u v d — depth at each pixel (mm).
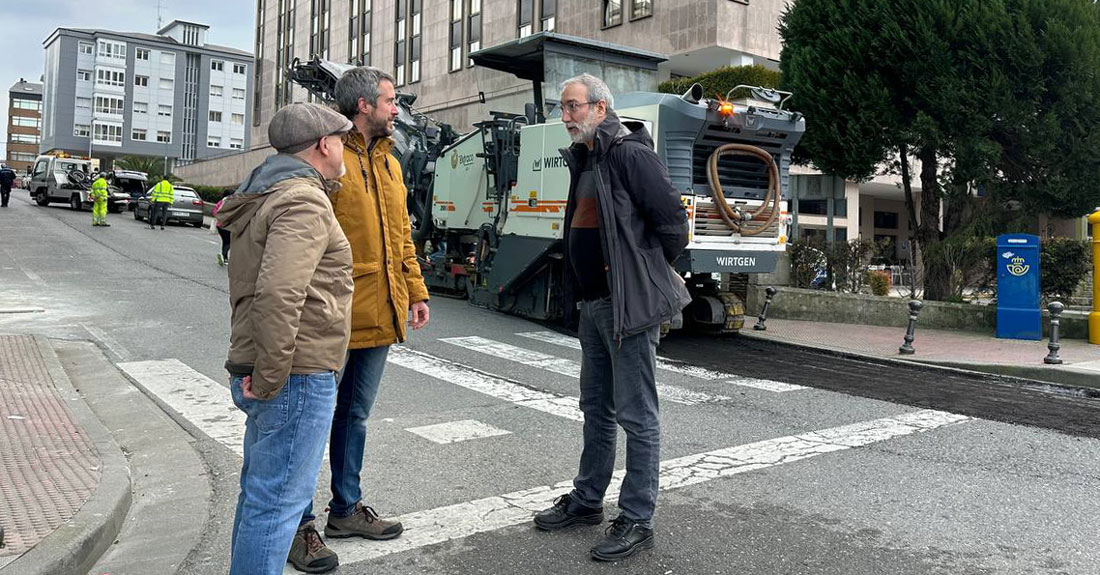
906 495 4727
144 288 13664
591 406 4137
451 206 14125
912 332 10273
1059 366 9031
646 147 3893
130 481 4566
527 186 11555
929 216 14008
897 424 6539
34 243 20266
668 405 7145
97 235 23391
